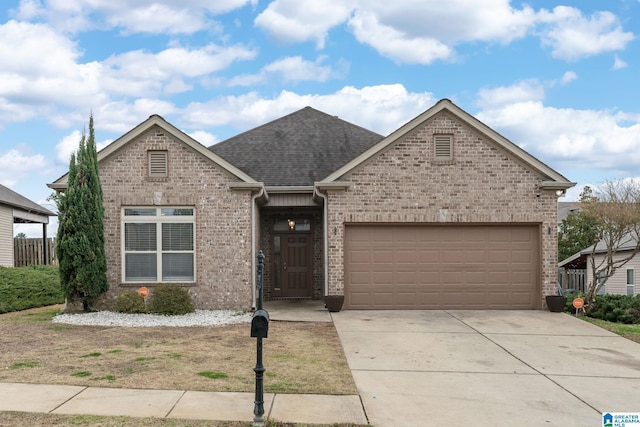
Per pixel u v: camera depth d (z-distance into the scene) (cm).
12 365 737
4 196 2105
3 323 1116
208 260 1303
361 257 1341
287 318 1191
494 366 795
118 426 502
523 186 1337
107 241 1295
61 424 504
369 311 1306
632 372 772
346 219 1323
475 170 1335
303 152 1673
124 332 1016
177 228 1317
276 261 1625
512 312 1300
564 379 729
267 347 895
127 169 1303
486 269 1348
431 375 738
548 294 1325
